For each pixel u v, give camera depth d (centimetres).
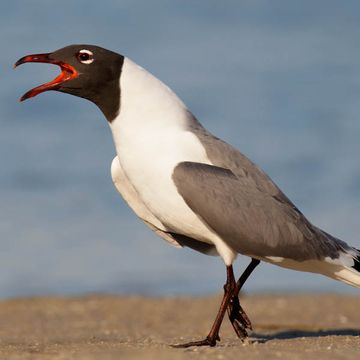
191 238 1120
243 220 1015
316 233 1048
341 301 1574
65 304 1595
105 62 1054
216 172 1019
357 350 959
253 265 1075
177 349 984
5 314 1514
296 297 1617
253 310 1503
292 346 1005
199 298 1630
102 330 1345
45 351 1019
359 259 1072
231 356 912
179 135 1033
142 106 1045
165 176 1022
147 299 1630
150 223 1127
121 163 1064
